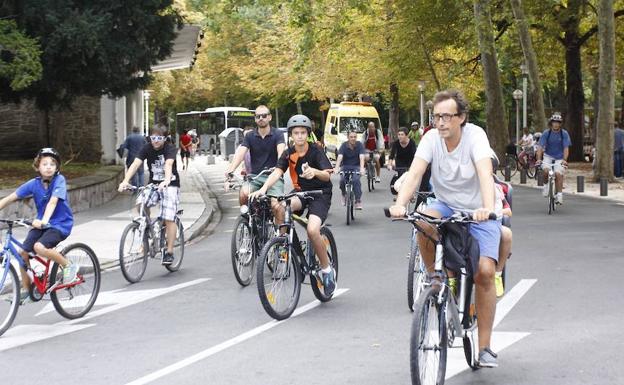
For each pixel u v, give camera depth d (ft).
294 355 42.09
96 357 42.93
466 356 37.42
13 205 95.81
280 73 347.15
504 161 208.03
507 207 40.27
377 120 244.22
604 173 165.89
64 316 52.42
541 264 69.10
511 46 225.76
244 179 65.41
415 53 223.71
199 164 310.86
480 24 179.93
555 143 111.24
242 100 446.19
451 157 34.94
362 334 46.26
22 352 44.42
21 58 113.19
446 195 35.78
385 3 232.73
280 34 352.90
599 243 81.51
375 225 101.45
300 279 52.31
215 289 61.93
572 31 229.66
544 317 49.62
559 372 38.11
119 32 127.34
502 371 38.47
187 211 120.67
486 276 34.91
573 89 241.14
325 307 53.88
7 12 116.78
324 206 53.72
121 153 146.61
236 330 48.06
